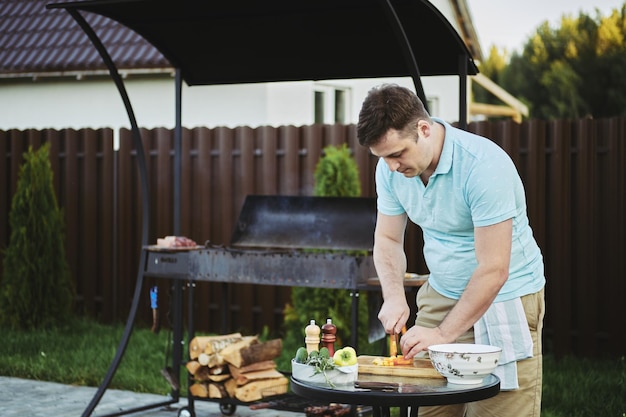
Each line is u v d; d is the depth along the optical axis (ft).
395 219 12.25
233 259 18.58
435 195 11.41
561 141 24.73
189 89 34.94
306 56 20.22
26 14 39.93
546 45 82.38
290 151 27.99
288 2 18.31
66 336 27.58
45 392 21.54
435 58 18.58
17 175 32.01
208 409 20.44
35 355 25.04
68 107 37.81
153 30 20.35
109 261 30.73
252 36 19.94
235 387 18.31
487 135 25.50
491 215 10.91
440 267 12.00
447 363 10.31
